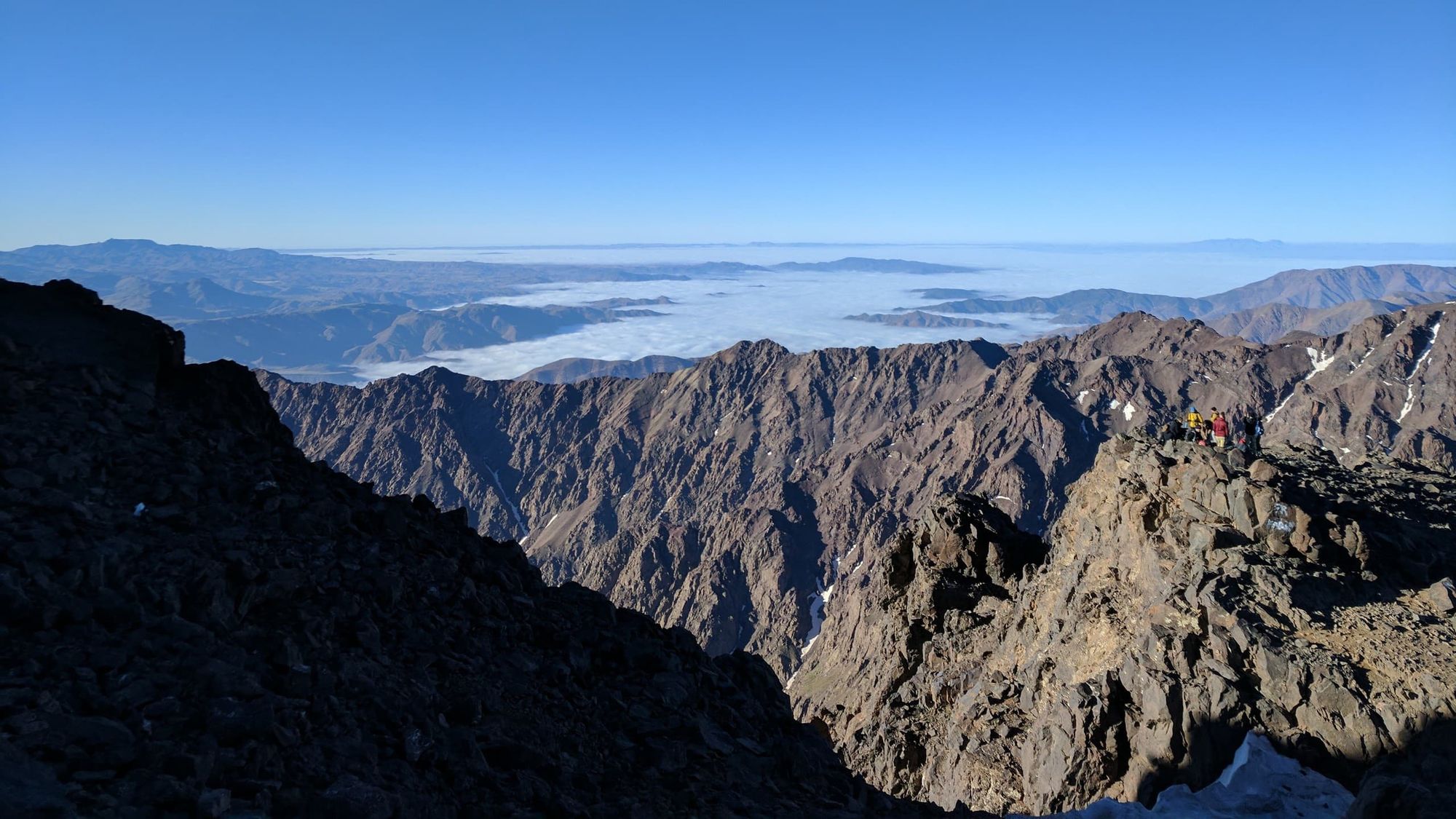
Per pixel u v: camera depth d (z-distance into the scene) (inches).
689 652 756.6
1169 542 1402.6
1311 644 1054.4
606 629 729.6
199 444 693.9
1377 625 1077.1
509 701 560.7
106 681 418.9
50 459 576.4
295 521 634.8
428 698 509.7
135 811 337.1
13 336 722.2
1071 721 1181.1
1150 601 1326.3
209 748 382.0
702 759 580.1
